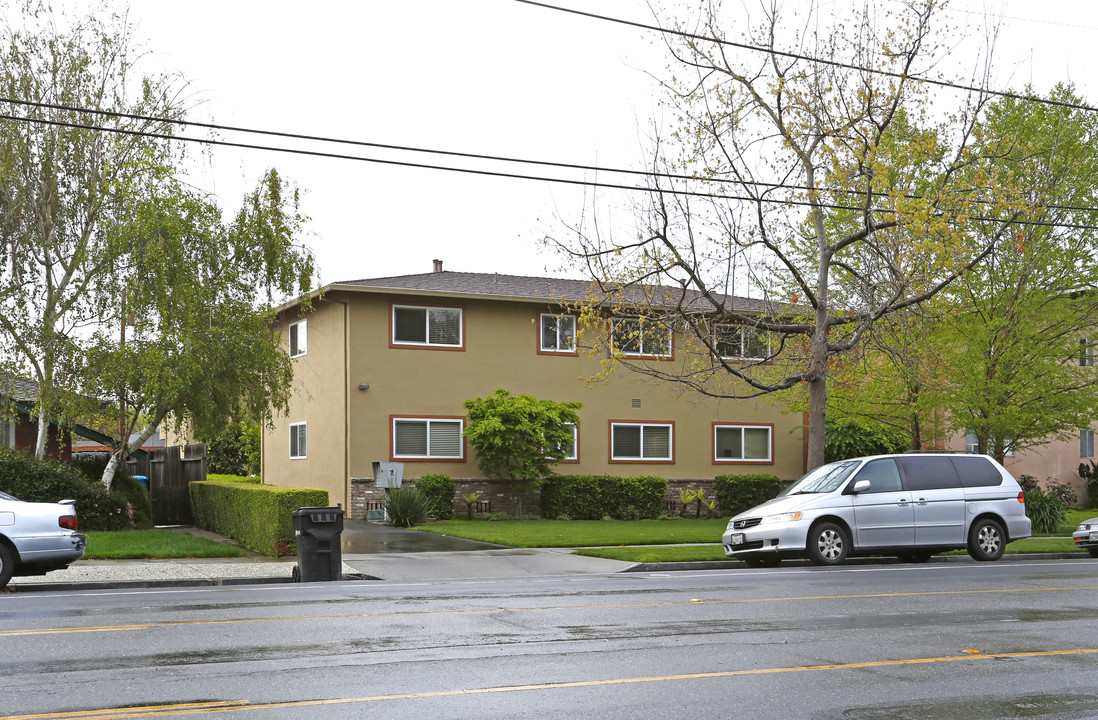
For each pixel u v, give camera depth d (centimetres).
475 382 2916
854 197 2230
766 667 781
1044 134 2261
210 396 2236
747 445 3222
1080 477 3862
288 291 2344
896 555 1930
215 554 1895
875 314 1911
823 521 1700
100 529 2252
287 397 2409
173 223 2138
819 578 1468
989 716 636
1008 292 2292
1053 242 2286
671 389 2742
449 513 2755
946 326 2309
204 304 2216
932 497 1764
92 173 2289
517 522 2689
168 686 708
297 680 728
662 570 1744
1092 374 2412
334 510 1616
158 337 2166
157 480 2967
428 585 1436
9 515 1373
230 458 4744
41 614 1074
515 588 1369
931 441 2830
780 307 2314
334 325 2891
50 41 2273
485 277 3183
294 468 3209
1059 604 1155
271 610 1103
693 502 3106
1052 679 744
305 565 1591
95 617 1044
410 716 627
